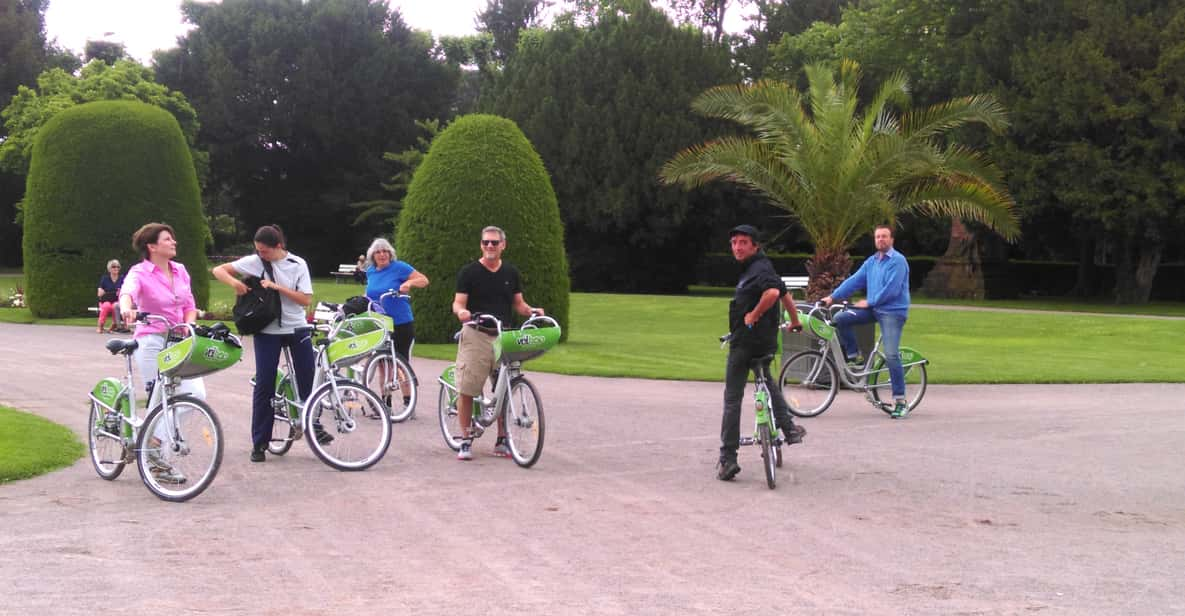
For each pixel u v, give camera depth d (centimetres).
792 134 1756
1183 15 3453
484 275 888
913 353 1227
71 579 540
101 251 2531
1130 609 507
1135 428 1097
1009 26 3831
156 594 517
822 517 698
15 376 1414
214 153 5166
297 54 5184
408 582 544
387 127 5350
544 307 2025
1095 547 625
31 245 2539
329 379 855
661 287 4522
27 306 2644
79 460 879
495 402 890
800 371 1194
